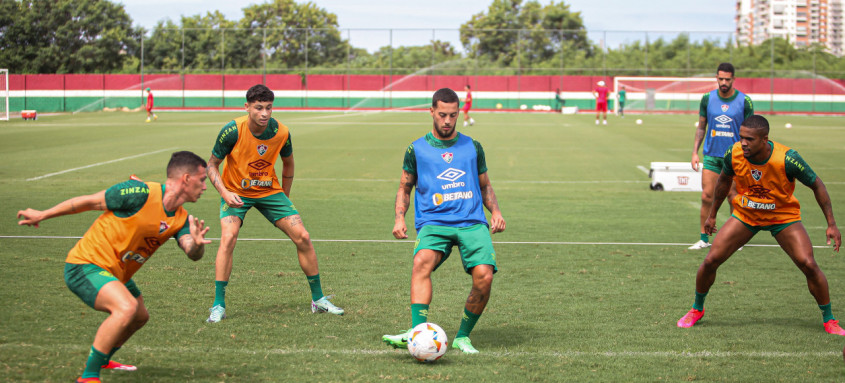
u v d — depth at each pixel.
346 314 6.35
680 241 10.02
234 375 4.74
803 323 6.19
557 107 54.12
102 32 62.00
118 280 4.45
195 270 7.93
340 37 59.12
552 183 16.41
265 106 6.14
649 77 55.41
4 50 59.44
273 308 6.52
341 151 23.09
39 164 18.83
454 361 5.11
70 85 54.75
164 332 5.69
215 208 12.51
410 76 56.25
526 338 5.70
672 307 6.68
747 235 6.03
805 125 37.69
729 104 9.36
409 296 7.00
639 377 4.80
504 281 7.68
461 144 5.55
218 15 74.94
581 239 10.09
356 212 12.33
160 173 17.30
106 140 26.09
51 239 9.48
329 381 4.64
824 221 11.55
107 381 4.55
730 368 5.00
